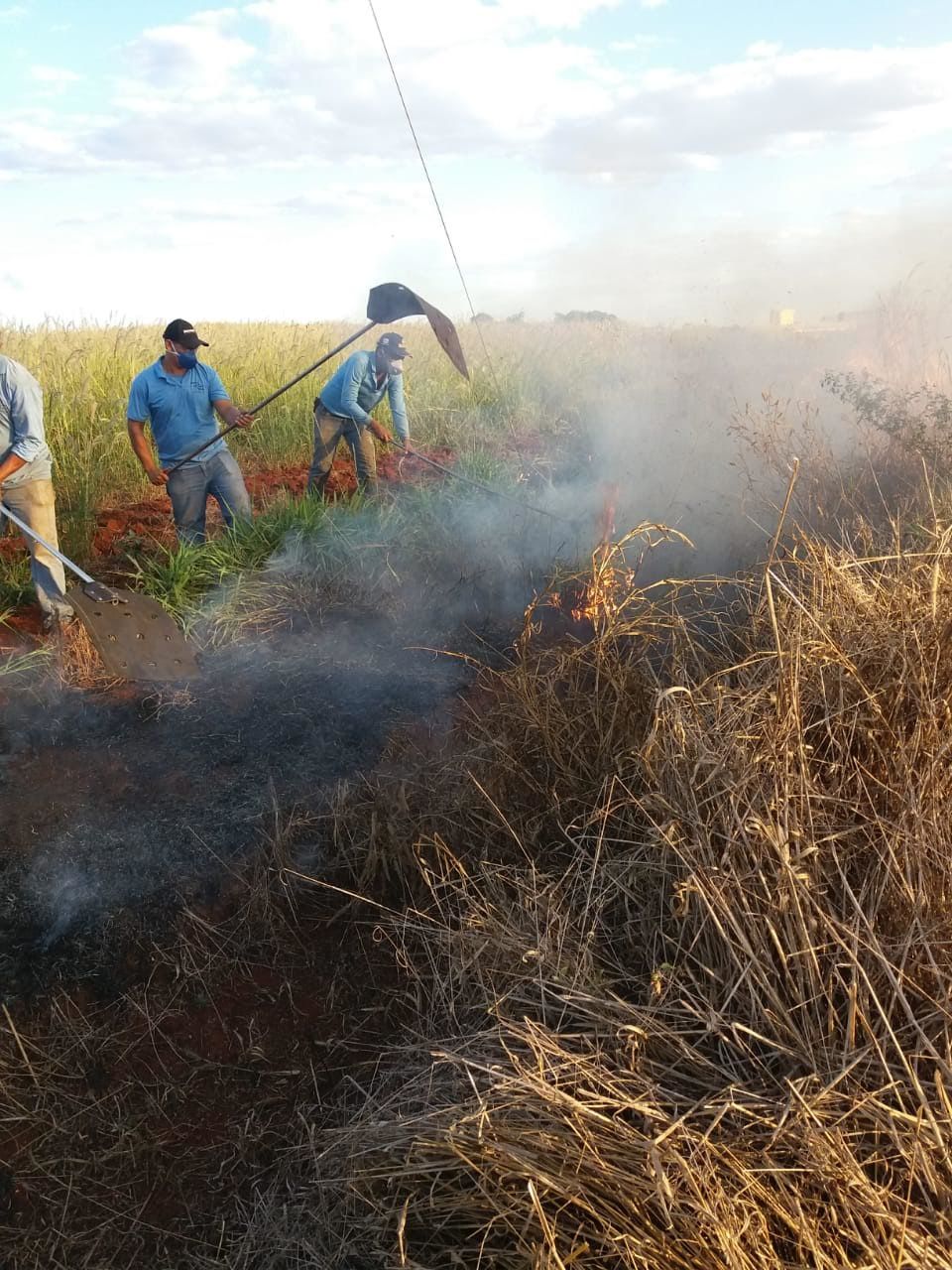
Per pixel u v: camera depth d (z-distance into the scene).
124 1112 2.62
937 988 2.19
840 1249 1.79
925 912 2.30
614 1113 2.14
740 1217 1.87
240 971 3.00
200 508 6.02
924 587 3.03
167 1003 2.90
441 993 2.72
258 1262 2.27
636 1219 1.92
